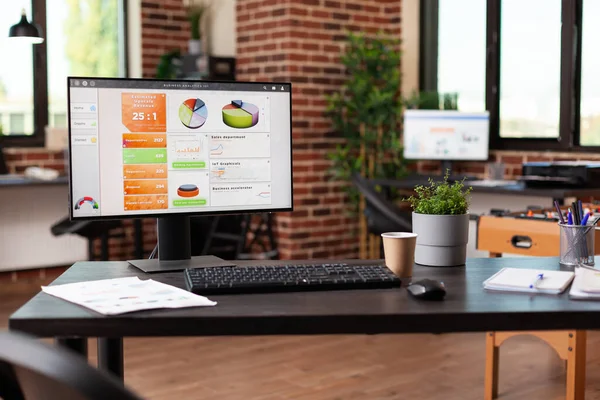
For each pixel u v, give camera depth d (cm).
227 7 606
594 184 454
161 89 191
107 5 612
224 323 140
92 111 186
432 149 542
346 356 366
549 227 316
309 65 554
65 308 145
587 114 507
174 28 627
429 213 192
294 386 322
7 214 553
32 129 584
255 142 199
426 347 381
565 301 151
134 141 190
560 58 515
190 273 169
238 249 529
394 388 320
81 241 584
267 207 201
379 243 564
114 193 189
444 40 595
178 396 310
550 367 350
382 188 559
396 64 560
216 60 584
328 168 567
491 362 305
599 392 314
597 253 289
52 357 63
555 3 519
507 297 155
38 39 523
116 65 620
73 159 185
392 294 159
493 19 557
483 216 345
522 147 543
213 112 195
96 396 60
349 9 575
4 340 65
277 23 550
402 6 594
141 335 139
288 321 141
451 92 591
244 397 308
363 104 551
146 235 616
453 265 191
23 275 566
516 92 548
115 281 169
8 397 80
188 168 194
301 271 171
